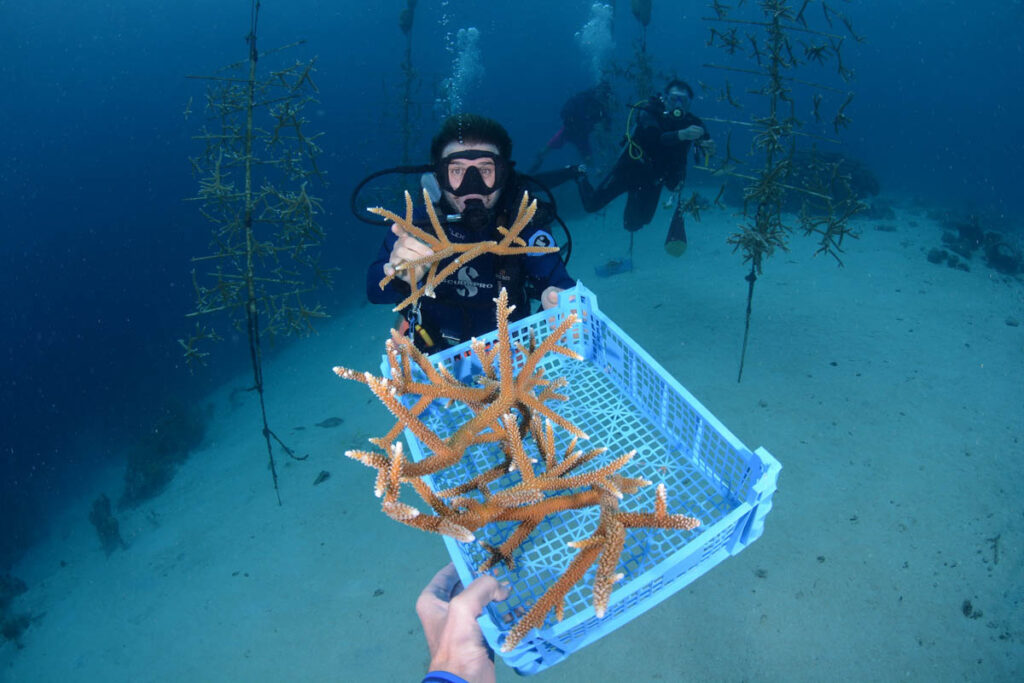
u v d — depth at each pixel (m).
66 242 28.09
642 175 7.68
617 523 1.31
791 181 10.58
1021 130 25.33
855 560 4.04
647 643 3.77
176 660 4.42
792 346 6.30
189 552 5.53
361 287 11.77
